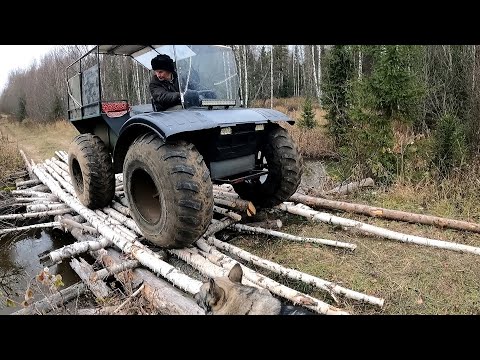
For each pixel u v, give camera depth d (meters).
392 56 5.93
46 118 25.53
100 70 4.41
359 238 4.07
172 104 3.90
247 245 4.05
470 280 3.15
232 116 3.54
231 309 2.29
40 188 7.09
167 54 3.99
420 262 3.47
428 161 5.85
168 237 3.29
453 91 8.67
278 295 2.90
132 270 3.42
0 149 10.30
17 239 5.27
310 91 25.81
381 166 5.96
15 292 3.78
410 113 6.21
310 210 4.63
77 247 3.77
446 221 4.14
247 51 23.08
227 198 4.91
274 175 4.30
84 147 4.66
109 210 4.77
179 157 3.15
